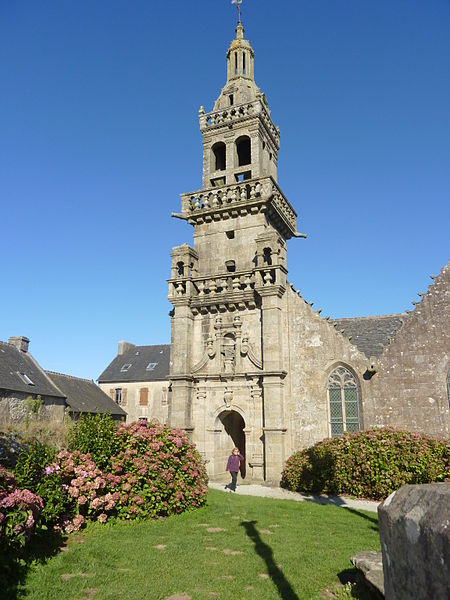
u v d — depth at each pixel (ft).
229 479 67.51
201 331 73.82
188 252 75.87
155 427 43.98
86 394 137.18
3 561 23.07
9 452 38.37
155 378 162.81
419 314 61.57
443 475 46.73
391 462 49.47
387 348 62.34
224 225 78.59
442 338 59.52
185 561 26.23
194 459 44.52
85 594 21.75
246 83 89.76
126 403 163.63
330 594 21.53
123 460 38.24
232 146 83.51
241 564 25.63
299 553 27.55
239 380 68.69
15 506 25.52
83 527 33.35
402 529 10.71
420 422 58.23
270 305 67.51
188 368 71.46
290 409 65.87
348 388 63.98
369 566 21.52
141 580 23.35
